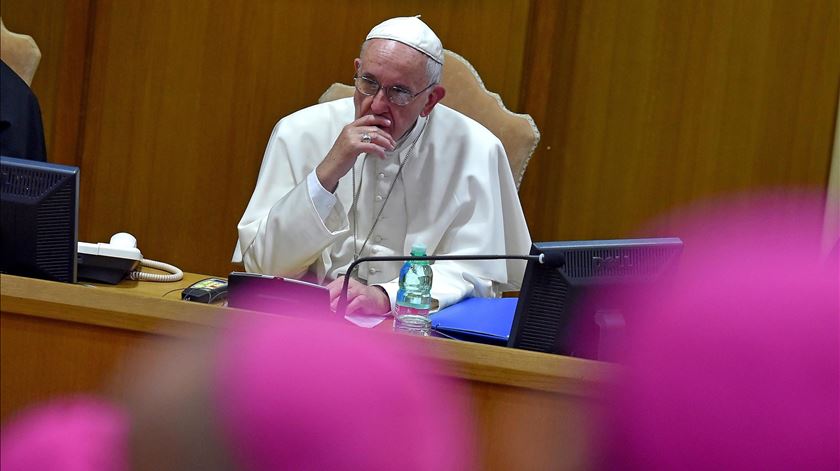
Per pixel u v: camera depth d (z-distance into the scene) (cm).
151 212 1595
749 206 1504
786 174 1495
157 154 1588
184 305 644
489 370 635
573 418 638
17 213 732
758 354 697
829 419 671
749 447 666
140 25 1577
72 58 1584
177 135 1584
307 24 1549
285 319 645
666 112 1514
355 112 1005
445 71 1280
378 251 1072
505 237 1138
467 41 1523
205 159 1580
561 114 1540
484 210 1082
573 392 634
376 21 1538
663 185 1522
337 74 1548
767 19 1484
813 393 677
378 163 1085
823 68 1476
